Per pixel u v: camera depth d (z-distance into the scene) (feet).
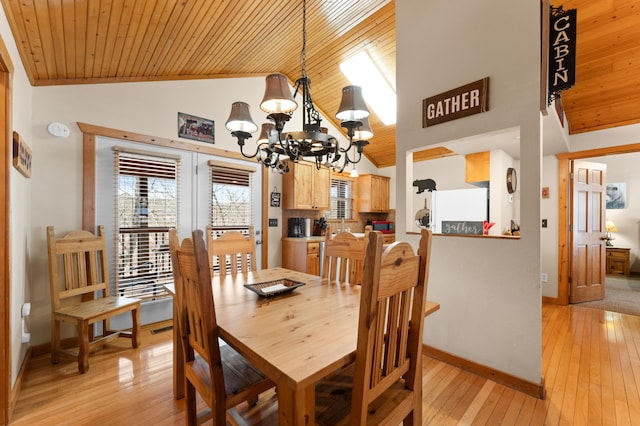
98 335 9.06
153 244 10.07
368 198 18.97
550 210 13.12
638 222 19.10
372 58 13.08
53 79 8.30
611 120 11.57
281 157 14.52
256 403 5.96
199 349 4.22
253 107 13.28
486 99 6.84
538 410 5.86
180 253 4.42
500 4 6.71
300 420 3.02
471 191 9.31
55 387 6.53
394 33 11.57
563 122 10.87
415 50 8.30
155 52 8.78
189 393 4.68
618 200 19.74
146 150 9.99
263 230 13.74
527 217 6.39
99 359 7.79
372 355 3.21
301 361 3.02
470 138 7.27
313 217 16.53
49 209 8.19
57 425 5.38
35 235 7.97
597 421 5.53
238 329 3.89
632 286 16.20
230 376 4.34
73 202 8.57
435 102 7.79
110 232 9.24
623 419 5.58
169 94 10.62
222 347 5.29
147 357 7.91
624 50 9.21
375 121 16.72
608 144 11.75
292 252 14.23
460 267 7.43
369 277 3.00
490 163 11.50
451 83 7.51
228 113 12.34
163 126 10.44
